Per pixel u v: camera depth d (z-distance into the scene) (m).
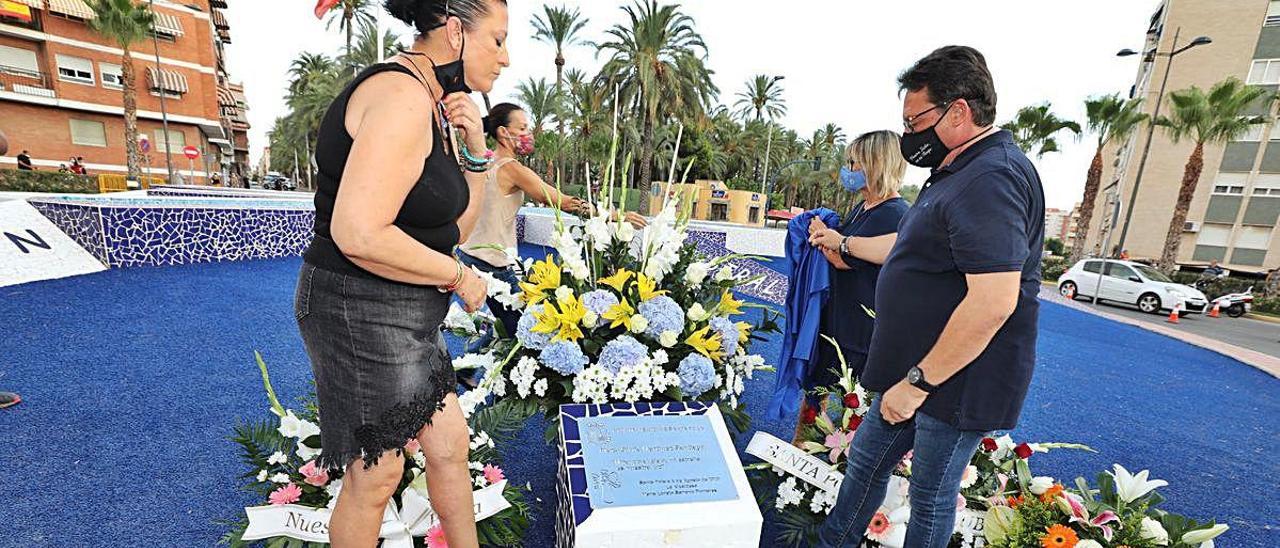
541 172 36.03
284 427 1.66
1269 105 17.70
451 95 1.19
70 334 3.59
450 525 1.35
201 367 3.20
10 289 4.56
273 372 3.21
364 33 26.70
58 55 22.50
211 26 27.34
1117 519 1.71
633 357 1.83
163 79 25.05
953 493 1.51
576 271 2.04
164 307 4.45
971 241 1.23
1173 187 23.36
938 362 1.31
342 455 1.14
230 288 5.34
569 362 1.81
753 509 1.49
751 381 3.68
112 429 2.39
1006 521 1.82
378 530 1.24
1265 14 20.91
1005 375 1.36
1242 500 2.71
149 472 2.10
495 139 2.77
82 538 1.72
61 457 2.15
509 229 2.89
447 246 1.19
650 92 21.94
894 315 1.51
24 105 22.03
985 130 1.38
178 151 26.70
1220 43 21.73
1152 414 3.96
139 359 3.24
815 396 2.46
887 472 1.65
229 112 39.59
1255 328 12.27
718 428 1.71
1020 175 1.26
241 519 1.84
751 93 43.84
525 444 2.53
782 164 48.16
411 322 1.12
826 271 2.26
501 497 1.74
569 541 1.50
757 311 5.48
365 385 1.10
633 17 21.89
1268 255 21.86
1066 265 22.44
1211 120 17.72
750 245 10.68
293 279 6.04
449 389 1.24
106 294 4.69
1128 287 13.03
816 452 2.17
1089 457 3.09
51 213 5.61
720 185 35.78
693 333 2.02
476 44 1.14
